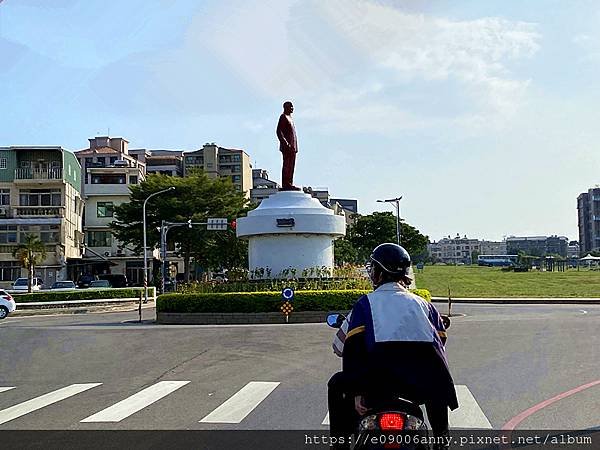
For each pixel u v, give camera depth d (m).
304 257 28.59
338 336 5.77
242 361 15.75
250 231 28.39
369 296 5.63
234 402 11.04
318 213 28.19
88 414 10.38
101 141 96.69
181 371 14.59
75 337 22.53
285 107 29.33
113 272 76.81
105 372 14.85
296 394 11.61
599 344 17.73
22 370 15.65
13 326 31.48
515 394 11.30
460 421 9.42
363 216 90.12
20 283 63.06
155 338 21.00
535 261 130.12
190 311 28.52
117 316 39.47
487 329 22.05
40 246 59.91
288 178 29.20
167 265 75.62
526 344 17.97
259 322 27.58
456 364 14.69
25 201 69.19
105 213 77.75
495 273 101.00
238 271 31.16
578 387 11.86
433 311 5.64
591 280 74.75
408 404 5.16
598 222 189.88
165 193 62.78
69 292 48.81
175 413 10.30
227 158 109.50
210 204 62.88
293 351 17.20
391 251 5.81
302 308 27.56
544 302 43.97
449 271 114.31
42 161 69.50
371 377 5.28
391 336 5.32
